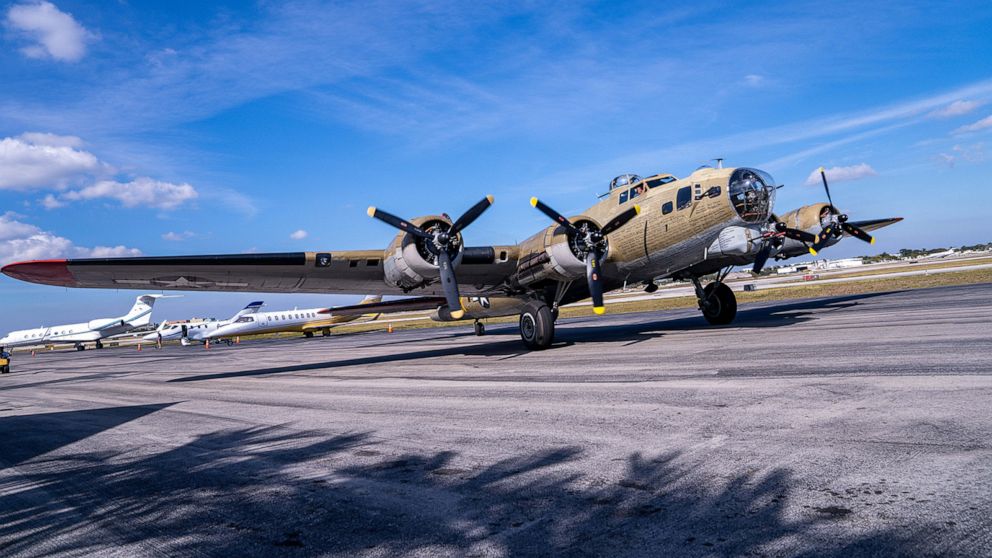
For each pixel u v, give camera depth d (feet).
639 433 16.71
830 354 27.63
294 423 23.85
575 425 18.53
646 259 45.65
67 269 40.57
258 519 12.43
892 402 17.20
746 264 46.73
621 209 47.57
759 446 14.24
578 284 49.75
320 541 10.93
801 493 11.08
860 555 8.59
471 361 44.24
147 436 23.86
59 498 15.53
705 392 21.70
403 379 36.76
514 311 74.49
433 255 45.73
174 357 112.98
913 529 9.25
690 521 10.34
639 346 41.27
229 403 32.71
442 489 13.39
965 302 53.06
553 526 10.69
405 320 255.09
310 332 177.06
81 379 69.97
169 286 48.21
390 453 17.20
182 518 12.92
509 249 49.49
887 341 30.19
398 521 11.63
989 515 9.47
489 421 20.52
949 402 16.57
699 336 43.83
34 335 238.48
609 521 10.68
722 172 41.29
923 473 11.45
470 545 10.17
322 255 45.11
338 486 14.33
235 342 190.80
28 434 27.30
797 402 18.48
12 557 11.47
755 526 9.89
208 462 18.16
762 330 43.14
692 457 13.93
